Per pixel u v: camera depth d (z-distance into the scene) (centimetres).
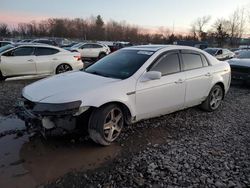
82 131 407
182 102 525
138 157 382
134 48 544
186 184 320
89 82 421
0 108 593
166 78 484
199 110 621
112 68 484
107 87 409
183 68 526
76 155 383
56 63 1059
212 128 508
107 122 409
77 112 375
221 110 634
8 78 976
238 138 463
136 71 453
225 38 6019
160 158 380
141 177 332
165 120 542
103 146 413
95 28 8531
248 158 388
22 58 990
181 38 7650
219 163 370
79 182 320
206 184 321
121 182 321
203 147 421
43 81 451
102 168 351
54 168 348
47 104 369
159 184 319
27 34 7125
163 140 445
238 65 940
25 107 405
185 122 536
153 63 475
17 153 385
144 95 450
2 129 473
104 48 2177
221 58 2073
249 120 566
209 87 582
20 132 460
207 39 6962
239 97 796
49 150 397
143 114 460
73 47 2077
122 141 434
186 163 367
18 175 331
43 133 379
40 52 1035
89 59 2136
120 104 427
